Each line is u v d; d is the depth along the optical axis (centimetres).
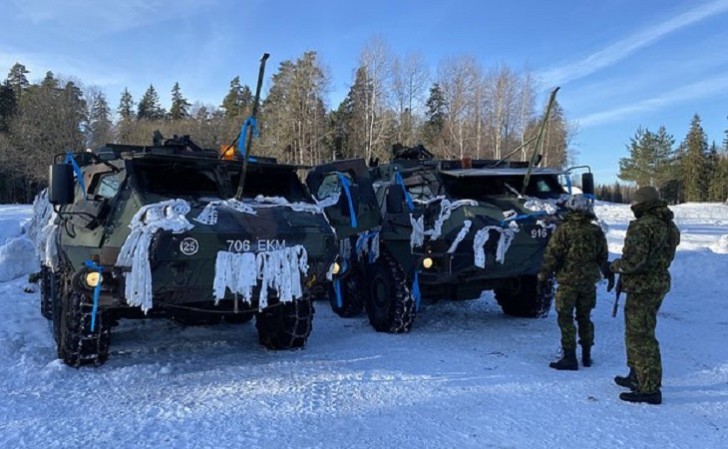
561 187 853
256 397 496
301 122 4547
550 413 462
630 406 479
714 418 453
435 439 411
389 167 913
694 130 7425
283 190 686
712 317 825
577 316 600
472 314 909
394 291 761
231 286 539
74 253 562
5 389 509
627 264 486
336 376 558
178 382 540
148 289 515
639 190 503
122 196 572
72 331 568
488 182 816
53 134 5956
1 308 899
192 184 633
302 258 575
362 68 4316
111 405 475
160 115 9225
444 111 5172
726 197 7081
